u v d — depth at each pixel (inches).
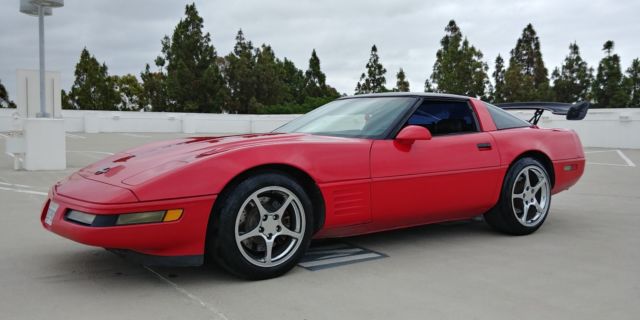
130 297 100.3
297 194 113.0
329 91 2139.5
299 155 114.8
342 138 128.0
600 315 92.4
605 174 331.0
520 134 159.0
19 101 372.2
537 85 1926.7
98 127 906.1
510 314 92.6
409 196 131.3
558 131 173.2
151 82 1657.2
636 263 126.8
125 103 2057.1
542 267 123.0
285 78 2122.3
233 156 106.8
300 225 114.6
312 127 147.3
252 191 106.7
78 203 100.7
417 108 141.2
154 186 98.9
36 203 208.5
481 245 144.7
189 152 113.5
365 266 123.0
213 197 103.0
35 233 155.4
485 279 113.3
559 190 171.0
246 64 1749.5
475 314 92.4
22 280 110.7
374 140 129.0
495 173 148.4
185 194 100.6
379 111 142.3
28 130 317.7
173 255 103.0
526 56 1972.2
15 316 90.3
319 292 103.8
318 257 130.7
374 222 127.6
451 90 1483.8
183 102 1558.8
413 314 92.3
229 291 104.0
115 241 96.3
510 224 153.6
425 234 157.9
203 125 1006.4
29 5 351.6
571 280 112.9
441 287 107.5
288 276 114.4
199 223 102.6
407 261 127.6
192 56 1584.6
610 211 199.8
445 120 145.8
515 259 130.0
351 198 121.5
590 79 1632.6
